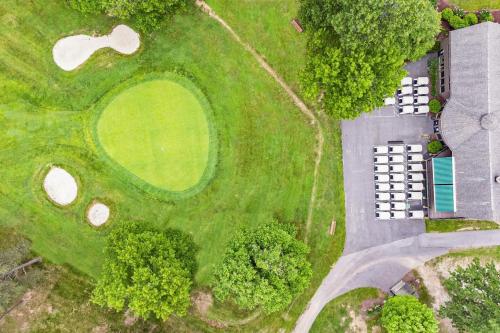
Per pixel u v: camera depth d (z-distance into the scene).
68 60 59.84
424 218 59.50
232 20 59.78
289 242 51.69
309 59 52.56
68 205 59.75
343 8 48.38
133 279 49.78
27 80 59.94
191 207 59.72
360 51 49.00
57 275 59.84
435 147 57.94
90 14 59.66
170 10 54.84
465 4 59.06
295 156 59.62
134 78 60.00
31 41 59.81
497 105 53.31
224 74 59.78
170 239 57.56
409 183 58.91
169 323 59.78
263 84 59.72
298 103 59.66
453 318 53.34
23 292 58.41
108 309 59.75
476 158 54.03
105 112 59.91
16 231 59.81
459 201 55.22
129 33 59.84
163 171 59.94
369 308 59.44
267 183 59.62
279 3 59.50
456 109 54.91
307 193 59.69
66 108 59.91
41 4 59.81
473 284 52.62
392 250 59.75
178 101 60.00
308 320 59.69
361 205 59.69
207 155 59.84
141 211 59.78
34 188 59.84
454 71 55.00
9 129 59.84
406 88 58.56
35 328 59.53
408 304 52.38
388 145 59.34
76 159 59.84
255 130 59.75
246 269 49.66
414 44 51.75
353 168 59.62
